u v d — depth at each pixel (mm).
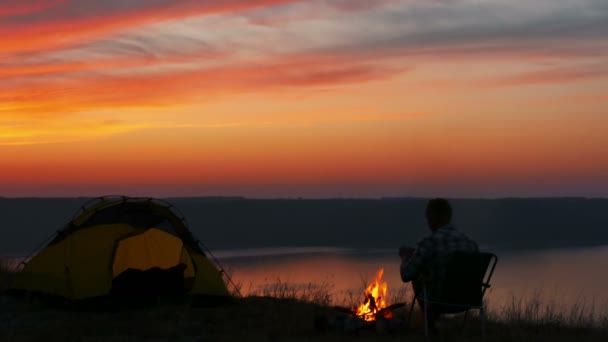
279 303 9555
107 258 9320
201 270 9578
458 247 7102
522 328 8125
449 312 7176
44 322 8219
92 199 10195
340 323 7633
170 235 9914
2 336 7344
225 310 8945
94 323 7969
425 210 7473
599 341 7473
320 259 95875
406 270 7184
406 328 7609
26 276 9586
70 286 9000
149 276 9336
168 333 7527
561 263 109500
